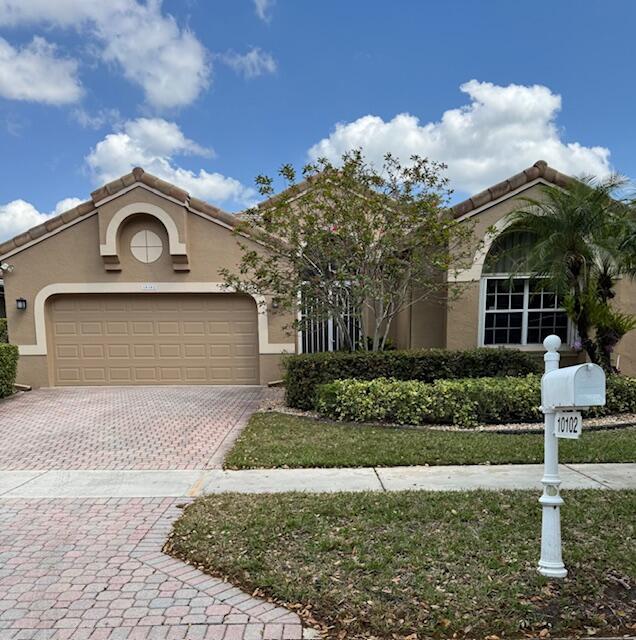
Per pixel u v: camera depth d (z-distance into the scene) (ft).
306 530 13.24
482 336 36.81
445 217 30.63
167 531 13.70
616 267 29.50
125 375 41.34
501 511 14.34
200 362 41.32
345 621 9.32
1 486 17.70
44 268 39.93
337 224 29.12
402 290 31.35
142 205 38.83
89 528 13.97
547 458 10.69
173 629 9.29
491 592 10.07
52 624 9.51
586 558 11.40
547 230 29.81
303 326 32.96
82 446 23.18
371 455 20.31
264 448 21.58
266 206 30.96
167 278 40.11
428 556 11.62
